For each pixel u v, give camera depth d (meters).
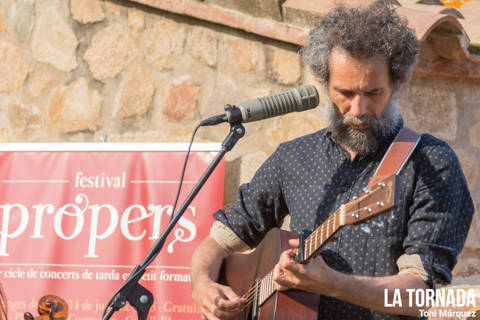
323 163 2.99
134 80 5.11
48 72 5.27
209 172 2.98
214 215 3.44
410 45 2.69
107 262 4.86
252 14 4.79
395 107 2.78
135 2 5.10
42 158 5.05
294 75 4.77
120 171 4.93
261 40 4.86
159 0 4.98
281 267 2.62
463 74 4.66
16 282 4.93
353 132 2.79
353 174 2.88
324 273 2.49
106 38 5.18
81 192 4.96
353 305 2.73
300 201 3.00
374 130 2.75
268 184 3.19
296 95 2.92
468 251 4.69
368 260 2.72
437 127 4.71
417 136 2.81
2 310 3.24
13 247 4.98
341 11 2.77
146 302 2.96
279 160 3.15
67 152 5.03
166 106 5.04
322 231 2.33
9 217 5.02
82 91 5.20
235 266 3.34
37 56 5.30
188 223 4.75
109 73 5.16
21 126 5.28
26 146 5.08
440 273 2.59
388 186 2.06
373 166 2.85
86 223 4.93
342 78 2.65
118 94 5.12
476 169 4.76
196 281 3.19
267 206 3.24
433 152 2.73
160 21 5.07
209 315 3.05
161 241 2.99
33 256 4.95
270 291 2.83
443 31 4.42
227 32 4.94
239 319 3.18
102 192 4.93
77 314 4.84
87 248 4.89
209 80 4.96
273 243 3.03
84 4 5.23
